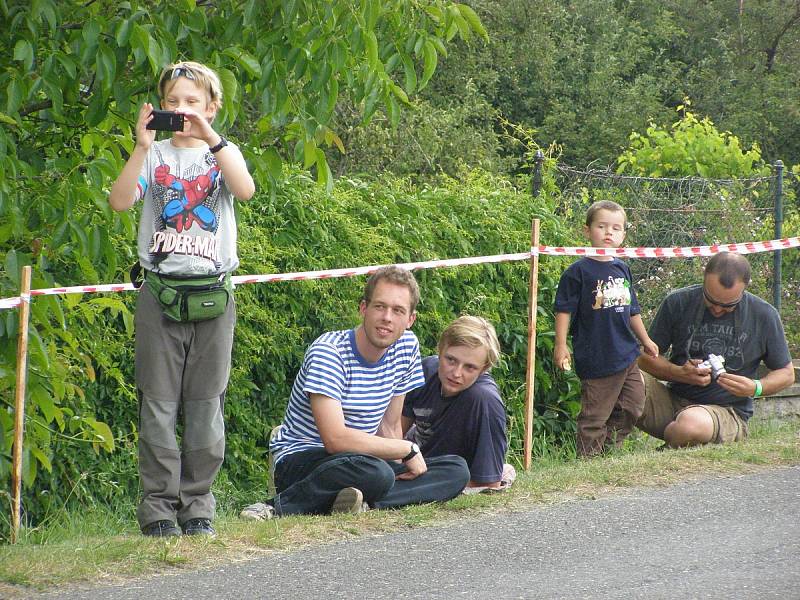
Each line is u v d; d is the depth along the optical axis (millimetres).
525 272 15945
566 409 16188
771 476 10562
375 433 9891
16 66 9961
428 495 9594
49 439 10844
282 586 7105
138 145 7965
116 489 12258
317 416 9484
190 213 8195
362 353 9641
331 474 9375
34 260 10492
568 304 13844
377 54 9977
